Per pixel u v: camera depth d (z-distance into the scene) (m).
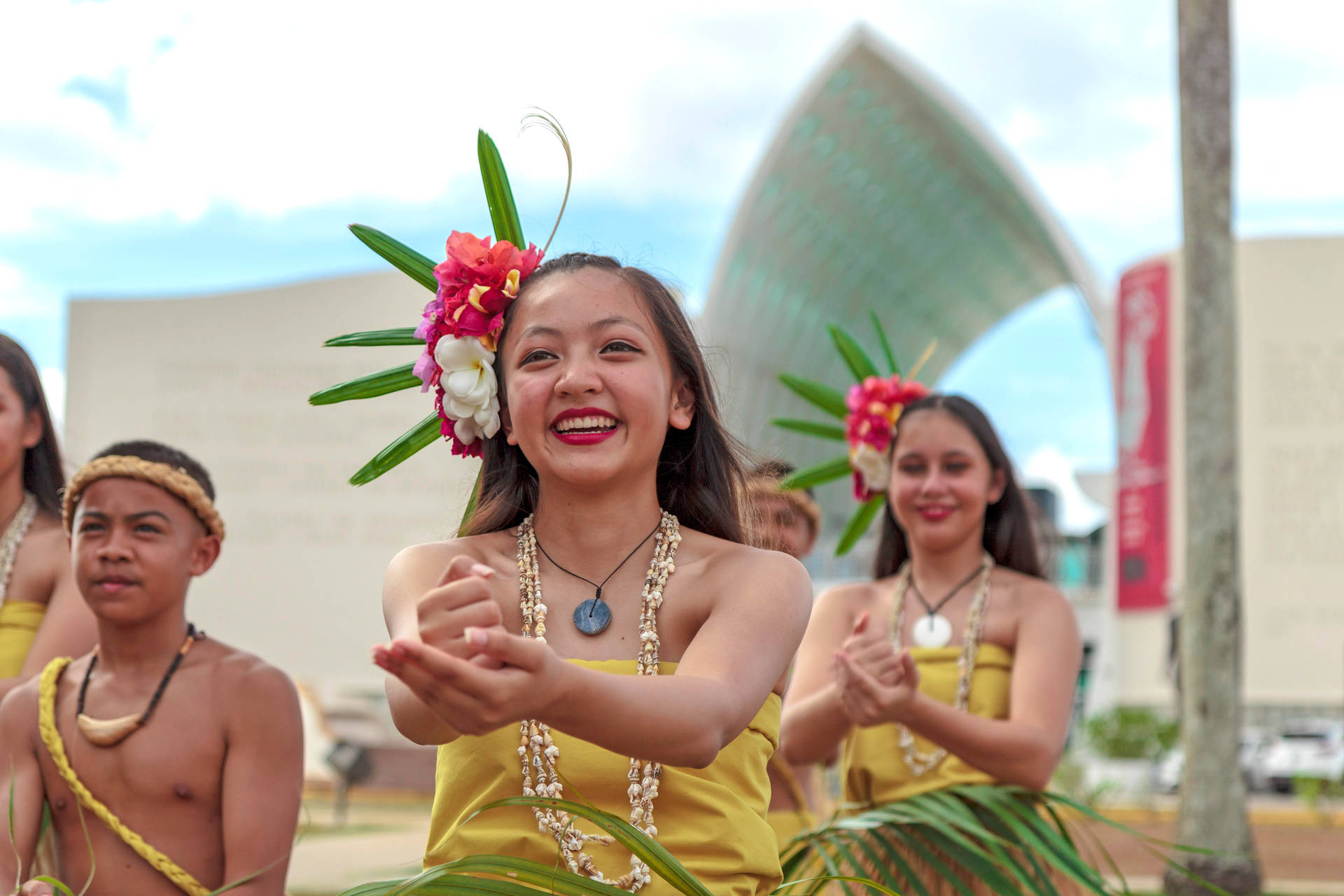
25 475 3.19
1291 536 19.77
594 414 1.89
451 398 2.06
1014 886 2.81
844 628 3.61
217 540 2.68
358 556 13.33
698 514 2.14
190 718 2.55
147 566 2.55
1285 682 19.58
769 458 3.69
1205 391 9.45
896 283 39.03
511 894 1.66
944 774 3.23
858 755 3.34
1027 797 3.07
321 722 18.39
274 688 2.58
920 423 3.53
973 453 3.49
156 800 2.51
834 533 36.34
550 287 1.96
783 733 3.45
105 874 2.48
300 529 13.42
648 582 1.93
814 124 30.17
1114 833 13.30
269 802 2.53
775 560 1.92
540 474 2.00
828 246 35.31
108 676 2.60
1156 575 22.05
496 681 1.43
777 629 1.82
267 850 2.51
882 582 3.69
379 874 8.83
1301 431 19.80
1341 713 21.55
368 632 13.25
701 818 1.83
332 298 13.70
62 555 3.08
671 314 2.02
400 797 17.67
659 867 1.65
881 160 32.56
